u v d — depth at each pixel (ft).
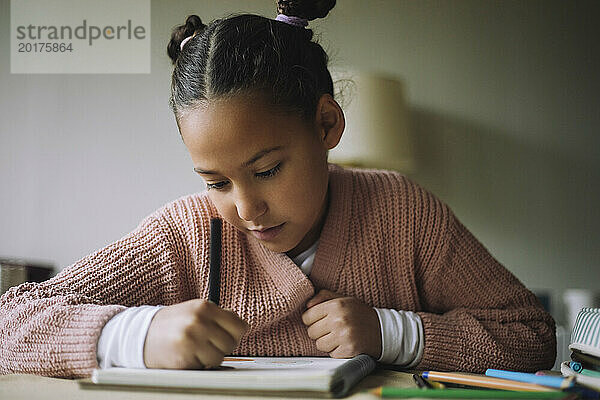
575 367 2.18
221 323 2.11
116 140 8.13
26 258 8.25
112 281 2.81
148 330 2.15
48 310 2.39
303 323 2.96
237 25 2.63
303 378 1.73
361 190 3.14
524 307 3.14
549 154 7.86
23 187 8.30
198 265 3.02
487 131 7.88
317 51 2.94
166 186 8.05
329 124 2.77
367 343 2.61
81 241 8.14
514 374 1.97
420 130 7.88
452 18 7.91
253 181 2.44
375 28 7.91
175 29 3.11
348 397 1.74
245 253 3.01
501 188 7.86
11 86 8.33
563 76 7.88
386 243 3.11
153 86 8.09
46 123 8.27
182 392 1.81
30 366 2.33
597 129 7.85
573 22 7.90
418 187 3.21
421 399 1.69
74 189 8.19
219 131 2.36
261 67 2.45
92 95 8.18
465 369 2.74
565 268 7.84
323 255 3.03
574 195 7.85
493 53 7.91
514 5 7.91
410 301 3.14
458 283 3.17
